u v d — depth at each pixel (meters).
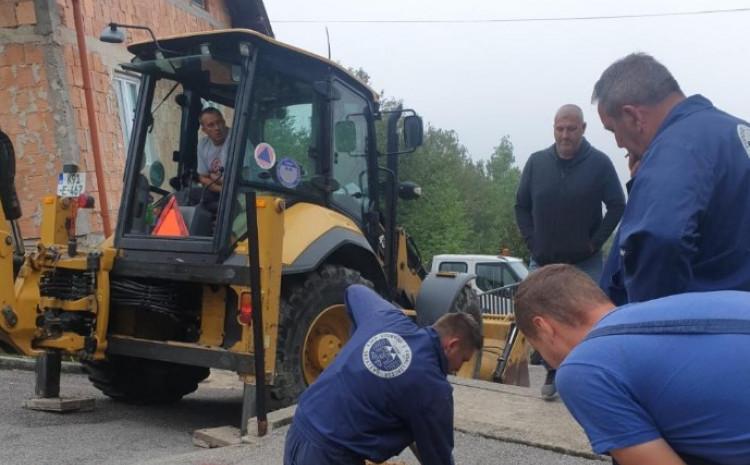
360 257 6.25
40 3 9.66
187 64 5.96
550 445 4.25
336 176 6.40
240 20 15.96
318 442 3.05
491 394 5.41
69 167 6.08
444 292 7.04
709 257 2.61
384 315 3.30
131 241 5.88
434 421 3.05
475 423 4.63
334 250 5.75
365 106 6.80
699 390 1.83
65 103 9.71
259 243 5.15
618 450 1.86
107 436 5.40
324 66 6.12
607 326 2.00
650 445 1.84
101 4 10.84
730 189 2.57
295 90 5.99
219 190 5.97
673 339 1.90
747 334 1.88
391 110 6.97
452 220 39.75
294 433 3.14
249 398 5.15
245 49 5.54
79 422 5.82
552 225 5.03
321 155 6.19
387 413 3.05
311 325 5.54
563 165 5.04
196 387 7.01
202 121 6.12
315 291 5.57
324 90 6.07
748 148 2.62
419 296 7.11
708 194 2.52
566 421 4.68
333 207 6.35
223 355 5.24
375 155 6.87
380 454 3.08
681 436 1.86
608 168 5.01
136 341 5.70
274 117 5.83
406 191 7.38
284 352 5.38
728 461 1.83
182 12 13.48
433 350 3.11
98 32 10.69
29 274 5.79
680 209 2.47
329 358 5.75
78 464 4.66
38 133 9.69
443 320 3.23
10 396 6.64
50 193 9.62
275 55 5.78
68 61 9.92
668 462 1.83
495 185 63.28
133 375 6.58
